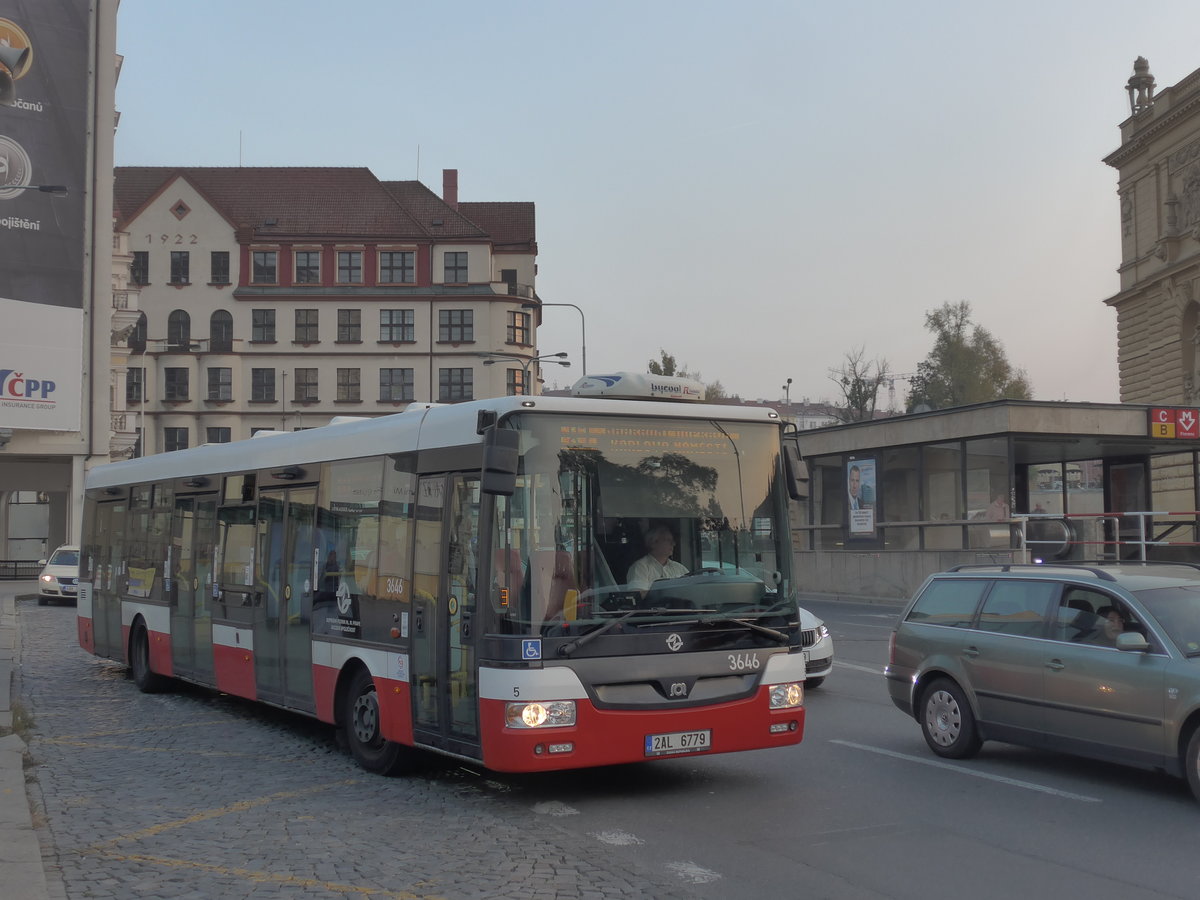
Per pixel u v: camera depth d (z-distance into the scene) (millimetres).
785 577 8859
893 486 31953
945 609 10164
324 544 10672
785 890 6262
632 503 8375
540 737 7715
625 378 8891
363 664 9898
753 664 8516
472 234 81562
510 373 81000
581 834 7523
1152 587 8688
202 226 80688
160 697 14797
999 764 9625
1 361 45094
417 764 9695
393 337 80688
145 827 7840
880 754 10109
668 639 8211
